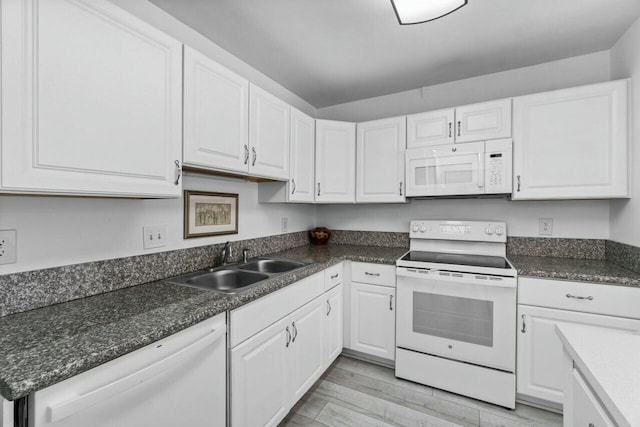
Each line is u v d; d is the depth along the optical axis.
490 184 2.04
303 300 1.76
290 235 2.70
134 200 1.45
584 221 2.10
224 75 1.53
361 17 1.65
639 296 1.52
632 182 1.70
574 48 1.99
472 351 1.87
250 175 1.81
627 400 0.54
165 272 1.58
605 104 1.76
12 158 0.81
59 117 0.90
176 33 1.66
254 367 1.35
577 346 0.76
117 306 1.14
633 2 1.53
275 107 1.96
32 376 0.67
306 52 2.03
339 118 3.02
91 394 0.76
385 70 2.29
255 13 1.61
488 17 1.65
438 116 2.25
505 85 2.32
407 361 2.06
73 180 0.93
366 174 2.53
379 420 1.68
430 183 2.24
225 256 1.90
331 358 2.11
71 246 1.22
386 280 2.17
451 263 1.97
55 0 0.88
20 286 1.07
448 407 1.79
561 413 1.73
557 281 1.68
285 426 1.63
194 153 1.36
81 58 0.95
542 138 1.92
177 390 1.03
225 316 1.22
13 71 0.81
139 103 1.12
